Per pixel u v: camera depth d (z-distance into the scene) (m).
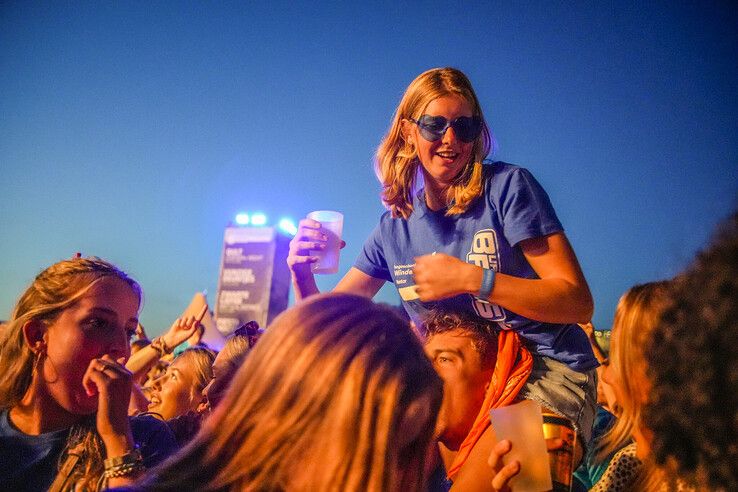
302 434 1.24
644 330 1.80
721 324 1.10
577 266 2.44
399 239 2.79
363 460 1.22
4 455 1.97
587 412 2.44
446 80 2.58
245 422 1.28
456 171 2.56
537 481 1.96
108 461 1.89
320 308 1.36
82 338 2.04
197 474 1.29
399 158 2.74
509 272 2.52
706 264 1.17
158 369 4.35
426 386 1.32
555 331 2.52
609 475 2.06
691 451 1.17
